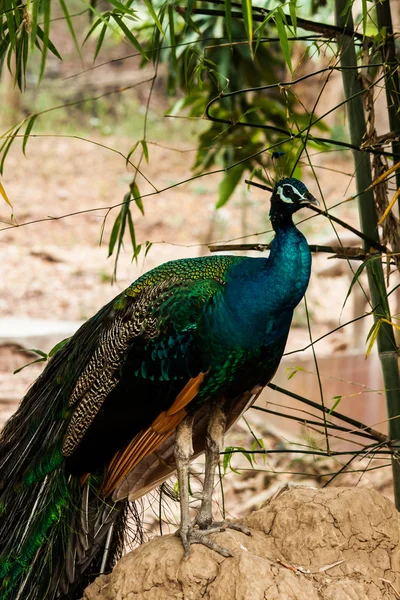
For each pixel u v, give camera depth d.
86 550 7.48
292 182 7.37
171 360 7.29
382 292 8.43
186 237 33.28
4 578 7.59
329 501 7.38
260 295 7.26
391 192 13.69
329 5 12.38
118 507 7.80
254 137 13.23
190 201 36.97
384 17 8.70
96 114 47.06
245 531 7.31
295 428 15.97
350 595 6.77
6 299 26.28
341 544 7.22
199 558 6.86
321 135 38.72
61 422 7.91
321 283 28.97
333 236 27.09
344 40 8.68
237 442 16.33
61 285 27.70
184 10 9.12
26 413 8.33
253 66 12.87
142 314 7.42
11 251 30.30
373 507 7.42
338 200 36.47
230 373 7.38
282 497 7.62
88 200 36.47
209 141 13.08
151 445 7.41
